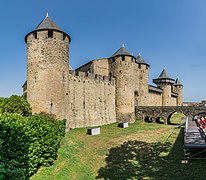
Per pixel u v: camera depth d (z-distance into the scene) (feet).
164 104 185.57
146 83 153.07
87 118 104.01
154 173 43.65
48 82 76.64
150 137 77.15
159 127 102.47
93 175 43.01
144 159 52.85
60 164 43.93
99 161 51.65
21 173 25.54
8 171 23.65
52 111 75.97
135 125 110.11
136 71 143.13
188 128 67.15
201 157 49.16
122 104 122.01
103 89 115.85
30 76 78.74
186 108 124.47
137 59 152.66
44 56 77.56
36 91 76.64
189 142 47.70
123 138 75.66
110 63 128.67
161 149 60.44
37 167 40.06
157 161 50.65
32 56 78.84
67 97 83.51
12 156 28.40
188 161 47.75
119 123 112.16
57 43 79.46
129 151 59.88
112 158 53.98
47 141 41.70
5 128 29.63
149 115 130.82
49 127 44.68
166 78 187.32
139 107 133.69
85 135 79.71
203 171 41.57
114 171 45.52
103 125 110.11
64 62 81.66
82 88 103.19
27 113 71.05
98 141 70.54
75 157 50.67
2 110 66.33
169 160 50.42
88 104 105.60
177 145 63.46
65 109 81.66
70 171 41.63
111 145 66.18
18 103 69.26
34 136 36.94
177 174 41.86
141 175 43.06
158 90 175.83
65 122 77.97
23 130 32.71
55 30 79.20
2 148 27.09
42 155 40.98
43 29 78.33
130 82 123.95
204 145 44.68
